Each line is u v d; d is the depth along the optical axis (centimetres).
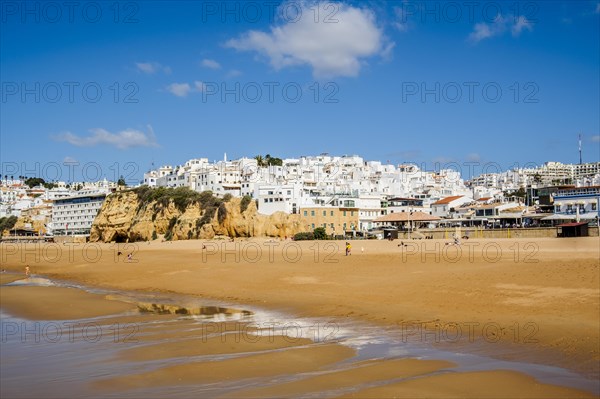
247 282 4531
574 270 3525
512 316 2559
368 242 9469
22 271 7700
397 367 1920
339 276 4416
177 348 2330
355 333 2491
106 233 16438
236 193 15450
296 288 3988
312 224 12988
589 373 1783
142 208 16062
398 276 4078
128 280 5456
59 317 3322
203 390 1739
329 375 1855
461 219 12294
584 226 8375
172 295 4250
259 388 1738
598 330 2225
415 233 10838
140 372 1967
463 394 1630
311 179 18675
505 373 1803
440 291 3262
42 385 1848
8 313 3534
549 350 2045
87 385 1833
